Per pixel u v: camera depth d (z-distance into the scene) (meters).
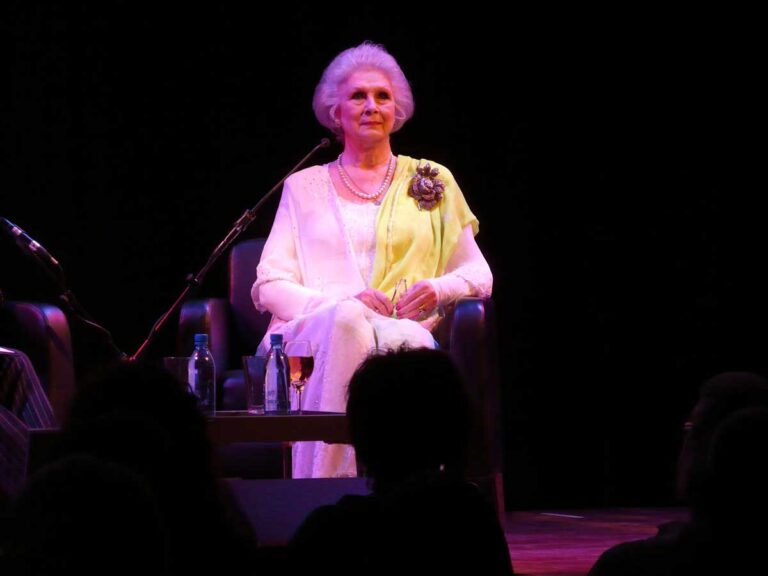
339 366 12.49
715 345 17.98
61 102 16.91
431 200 14.52
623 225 18.05
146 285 17.23
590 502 17.98
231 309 14.89
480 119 17.98
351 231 14.30
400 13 17.83
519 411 17.98
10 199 16.73
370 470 5.59
